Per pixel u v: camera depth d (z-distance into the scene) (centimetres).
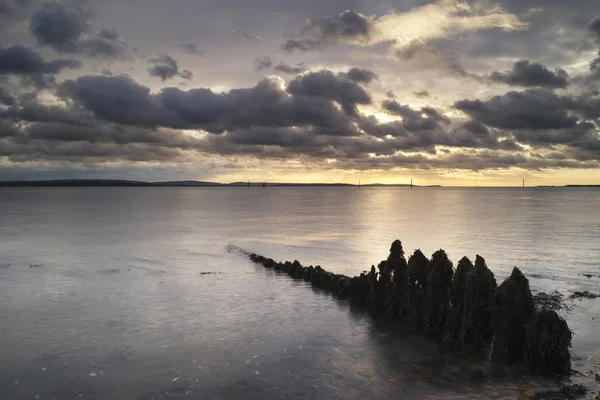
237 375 1258
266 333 1641
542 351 1293
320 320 1830
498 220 7588
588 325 1728
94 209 10950
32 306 1980
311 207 12812
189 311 1923
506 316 1405
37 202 14762
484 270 1573
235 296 2225
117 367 1303
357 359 1401
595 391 1157
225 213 9912
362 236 5325
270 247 4338
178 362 1345
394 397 1134
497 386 1202
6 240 4647
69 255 3612
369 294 2086
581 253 3775
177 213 9812
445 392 1163
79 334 1595
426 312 1703
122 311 1905
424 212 10162
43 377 1234
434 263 1744
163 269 2991
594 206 12675
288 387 1186
